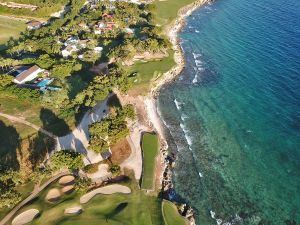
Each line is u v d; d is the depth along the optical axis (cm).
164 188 11212
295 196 11362
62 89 14450
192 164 12331
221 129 13975
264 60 18450
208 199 11094
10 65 16050
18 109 13825
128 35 18912
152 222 9850
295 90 16175
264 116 14688
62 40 18650
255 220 10538
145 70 16825
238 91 16138
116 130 11812
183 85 16475
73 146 12281
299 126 14200
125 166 11731
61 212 9806
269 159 12712
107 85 14525
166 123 14112
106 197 10438
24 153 11919
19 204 10150
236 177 11944
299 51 19188
